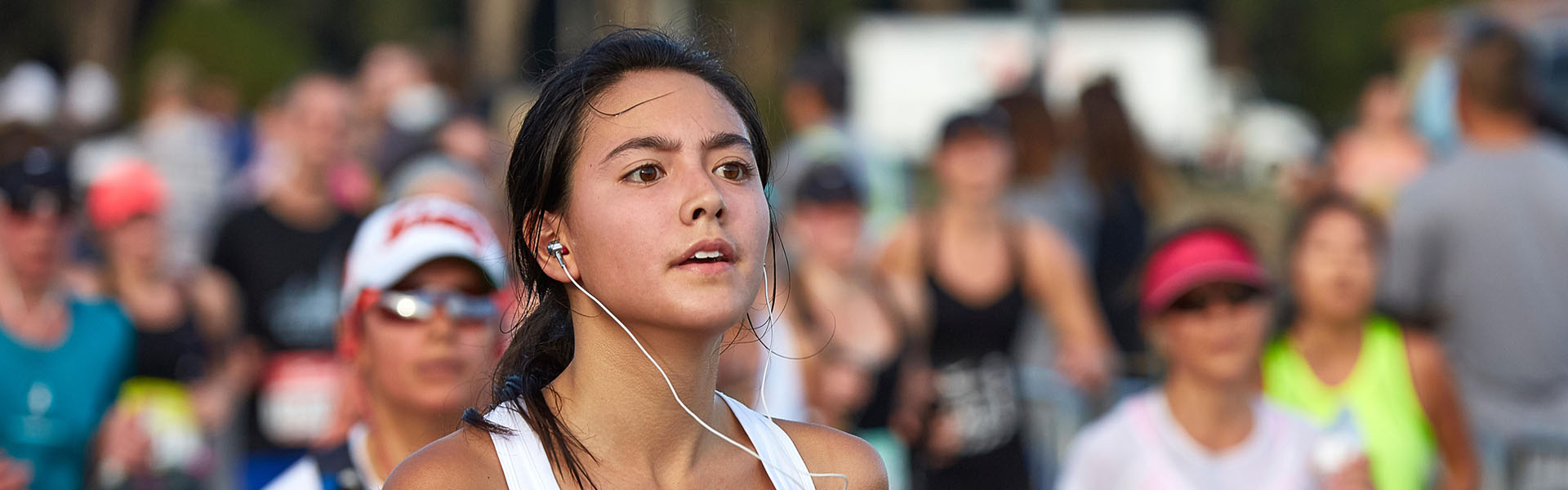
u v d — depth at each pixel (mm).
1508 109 11117
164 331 11438
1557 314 10820
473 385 5633
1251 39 58312
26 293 9180
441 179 10656
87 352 9438
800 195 10562
